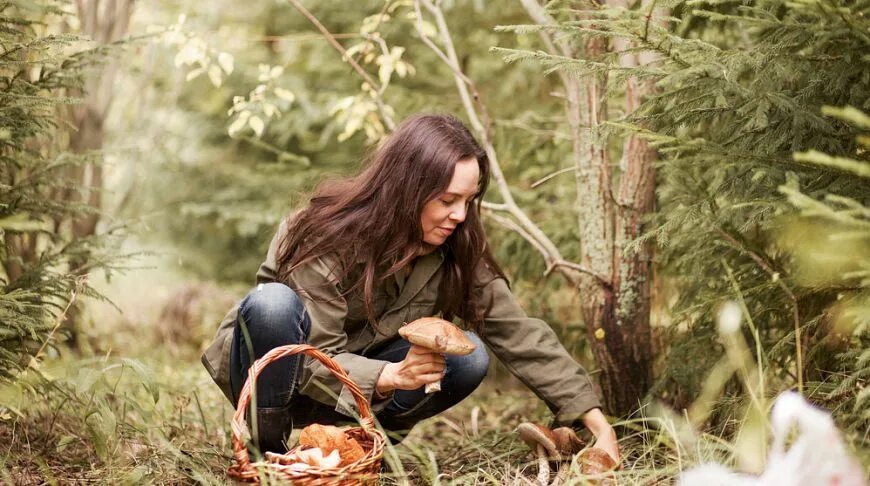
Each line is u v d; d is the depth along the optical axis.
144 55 5.41
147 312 4.94
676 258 2.51
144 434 2.23
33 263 2.61
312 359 2.04
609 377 2.57
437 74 5.05
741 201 1.93
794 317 2.08
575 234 3.15
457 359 2.20
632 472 1.89
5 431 2.32
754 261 2.09
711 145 1.88
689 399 2.46
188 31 3.18
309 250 2.05
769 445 1.75
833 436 1.42
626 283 2.53
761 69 1.83
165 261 6.59
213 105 6.12
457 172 2.00
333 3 5.12
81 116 3.59
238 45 5.68
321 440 1.82
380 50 4.84
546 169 3.43
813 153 1.41
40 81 2.44
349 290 2.09
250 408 2.05
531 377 2.19
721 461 1.92
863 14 1.68
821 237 1.82
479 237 2.21
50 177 2.62
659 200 2.59
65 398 2.30
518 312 2.23
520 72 4.51
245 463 1.73
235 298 4.89
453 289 2.21
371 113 3.39
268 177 5.51
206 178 6.30
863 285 1.68
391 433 2.18
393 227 2.04
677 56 1.91
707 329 2.32
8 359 2.09
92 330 4.08
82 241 2.64
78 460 2.21
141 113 5.13
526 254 3.28
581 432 2.42
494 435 2.64
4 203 2.34
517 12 4.48
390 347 2.24
